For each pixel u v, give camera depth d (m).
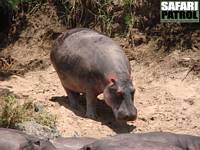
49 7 34.72
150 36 32.09
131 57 31.52
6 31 35.06
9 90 28.94
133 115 25.00
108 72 25.86
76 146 20.55
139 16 32.69
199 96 28.27
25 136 19.86
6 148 19.05
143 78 30.23
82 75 26.70
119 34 32.78
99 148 18.67
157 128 25.50
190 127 25.62
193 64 30.17
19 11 35.12
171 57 30.89
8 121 24.02
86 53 26.81
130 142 18.64
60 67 27.88
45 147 19.39
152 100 28.25
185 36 31.42
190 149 20.31
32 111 25.34
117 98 25.34
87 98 26.80
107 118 26.52
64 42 28.05
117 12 33.19
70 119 25.84
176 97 28.27
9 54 33.72
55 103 27.61
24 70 32.22
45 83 30.62
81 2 33.84
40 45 33.75
